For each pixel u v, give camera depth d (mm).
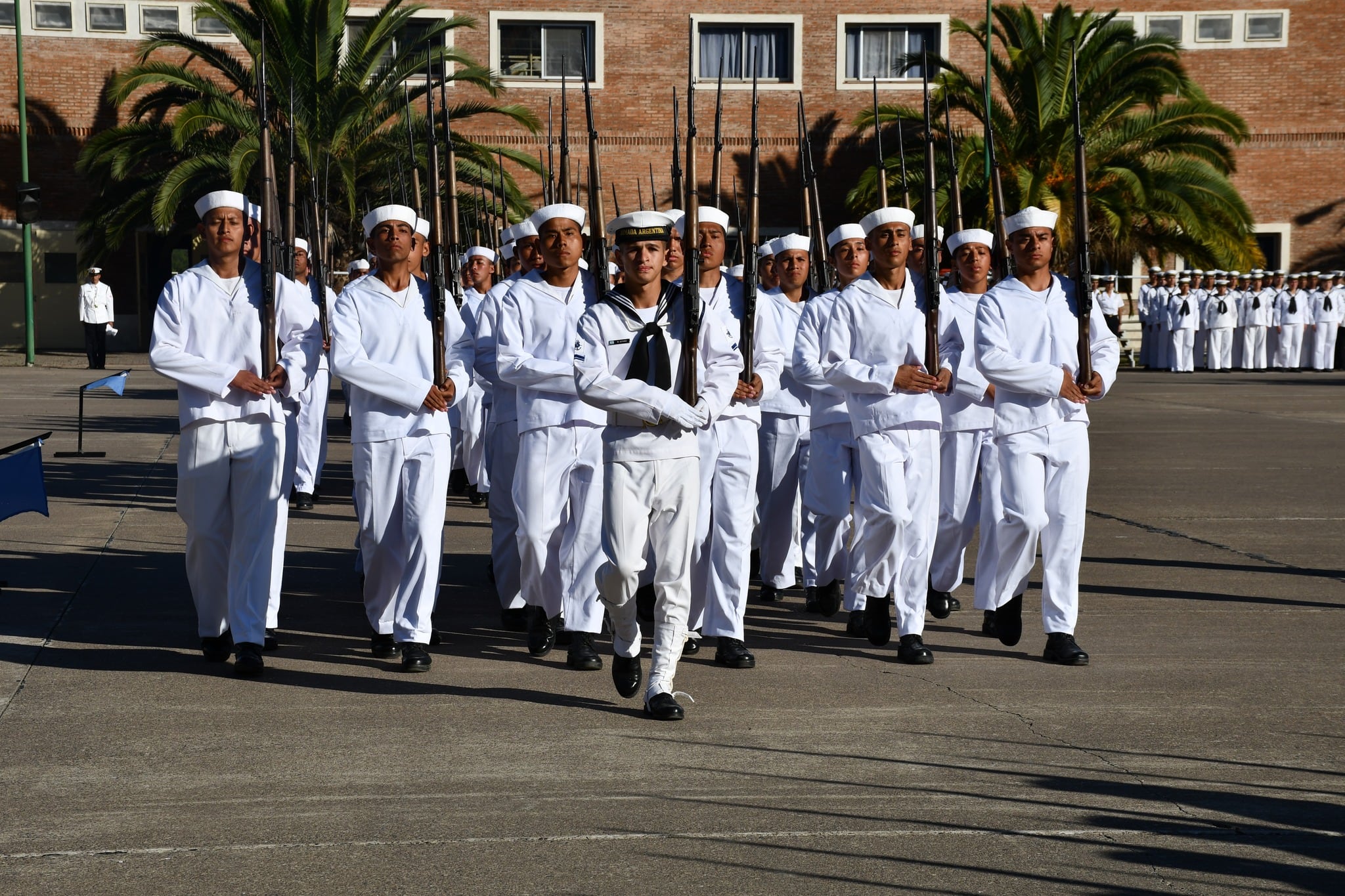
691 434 6594
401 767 5816
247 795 5469
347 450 18219
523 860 4820
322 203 12227
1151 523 12523
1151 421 22438
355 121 31281
